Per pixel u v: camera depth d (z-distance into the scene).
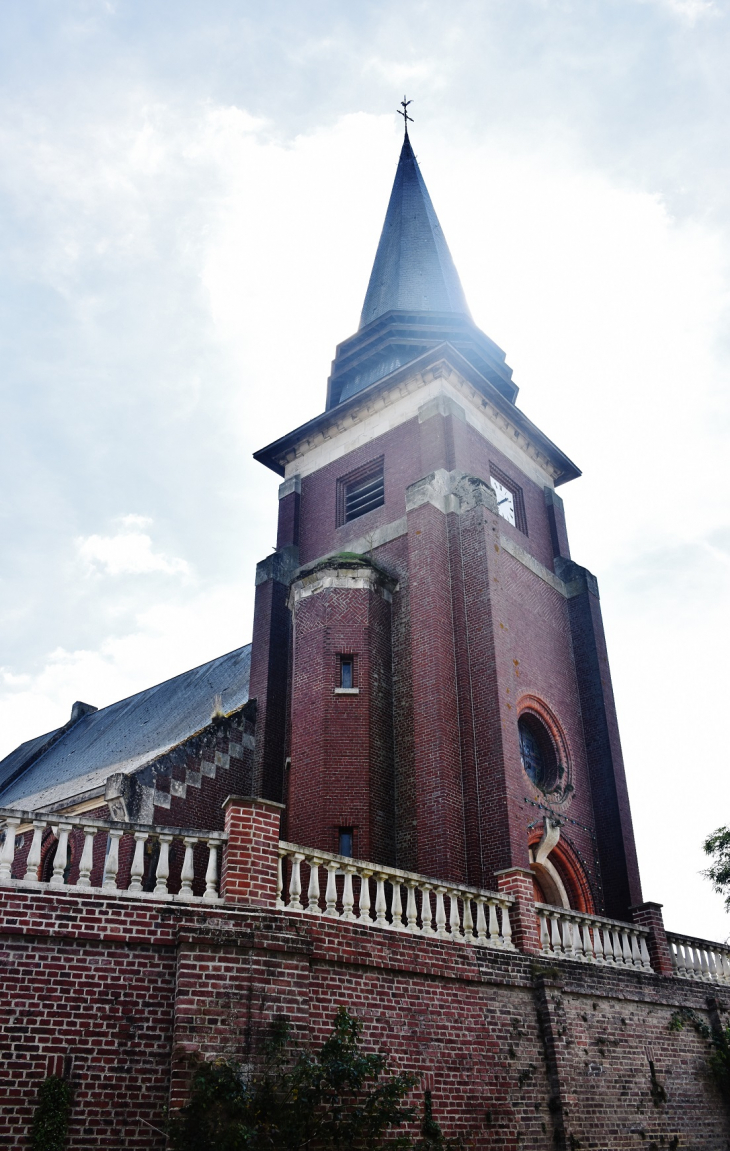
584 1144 13.84
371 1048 11.75
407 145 34.59
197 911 10.85
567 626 24.75
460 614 20.84
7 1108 9.27
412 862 18.80
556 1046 14.28
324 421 26.39
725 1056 17.62
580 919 16.69
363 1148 10.92
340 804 18.97
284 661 24.08
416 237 30.81
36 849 10.65
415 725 19.47
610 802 22.14
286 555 25.41
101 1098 9.67
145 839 11.27
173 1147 9.24
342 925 12.14
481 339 28.33
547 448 27.66
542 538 26.16
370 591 21.52
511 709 19.66
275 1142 9.72
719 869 21.72
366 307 30.52
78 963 10.16
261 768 22.33
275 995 10.71
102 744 31.33
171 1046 10.13
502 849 17.83
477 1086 12.93
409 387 24.77
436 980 13.19
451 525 22.02
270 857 11.62
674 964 18.55
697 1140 16.16
